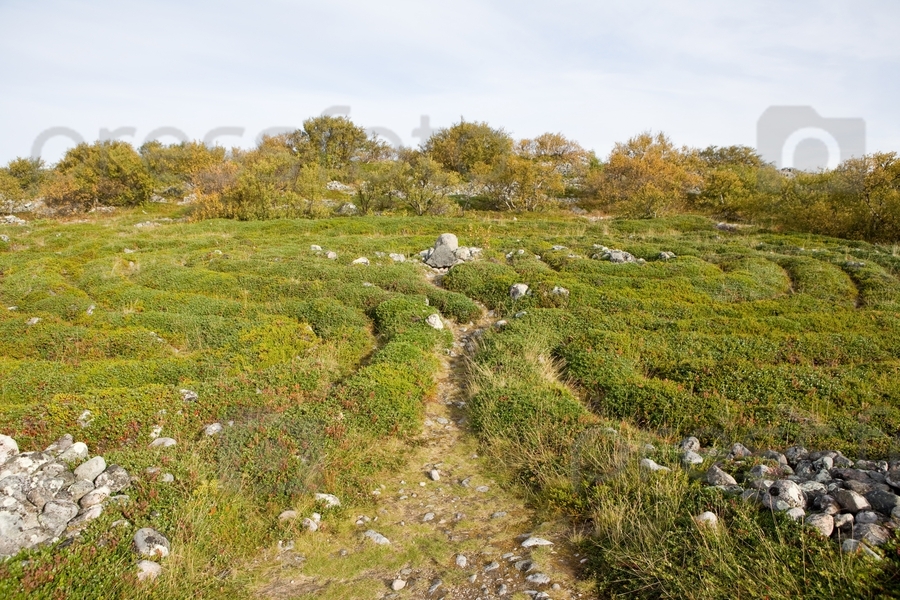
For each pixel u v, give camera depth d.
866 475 7.19
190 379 12.34
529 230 32.28
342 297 18.06
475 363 12.79
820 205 29.89
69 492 6.85
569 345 13.62
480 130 57.66
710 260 23.33
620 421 10.16
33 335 14.70
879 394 10.34
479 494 8.38
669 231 31.59
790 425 9.27
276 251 24.89
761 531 6.05
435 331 15.20
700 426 9.62
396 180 42.69
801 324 14.99
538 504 7.90
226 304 17.44
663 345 13.49
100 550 6.03
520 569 6.48
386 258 23.75
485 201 47.75
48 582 5.45
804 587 5.30
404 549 6.99
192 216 40.41
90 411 9.66
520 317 15.96
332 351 14.03
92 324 15.84
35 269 22.30
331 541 7.18
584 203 47.88
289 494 7.84
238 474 8.03
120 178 46.47
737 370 11.59
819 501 6.54
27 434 8.80
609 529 6.79
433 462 9.40
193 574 6.13
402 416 10.32
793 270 21.14
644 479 7.65
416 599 6.05
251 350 13.91
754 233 30.02
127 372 12.23
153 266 22.61
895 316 15.44
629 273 20.73
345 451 9.05
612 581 6.04
